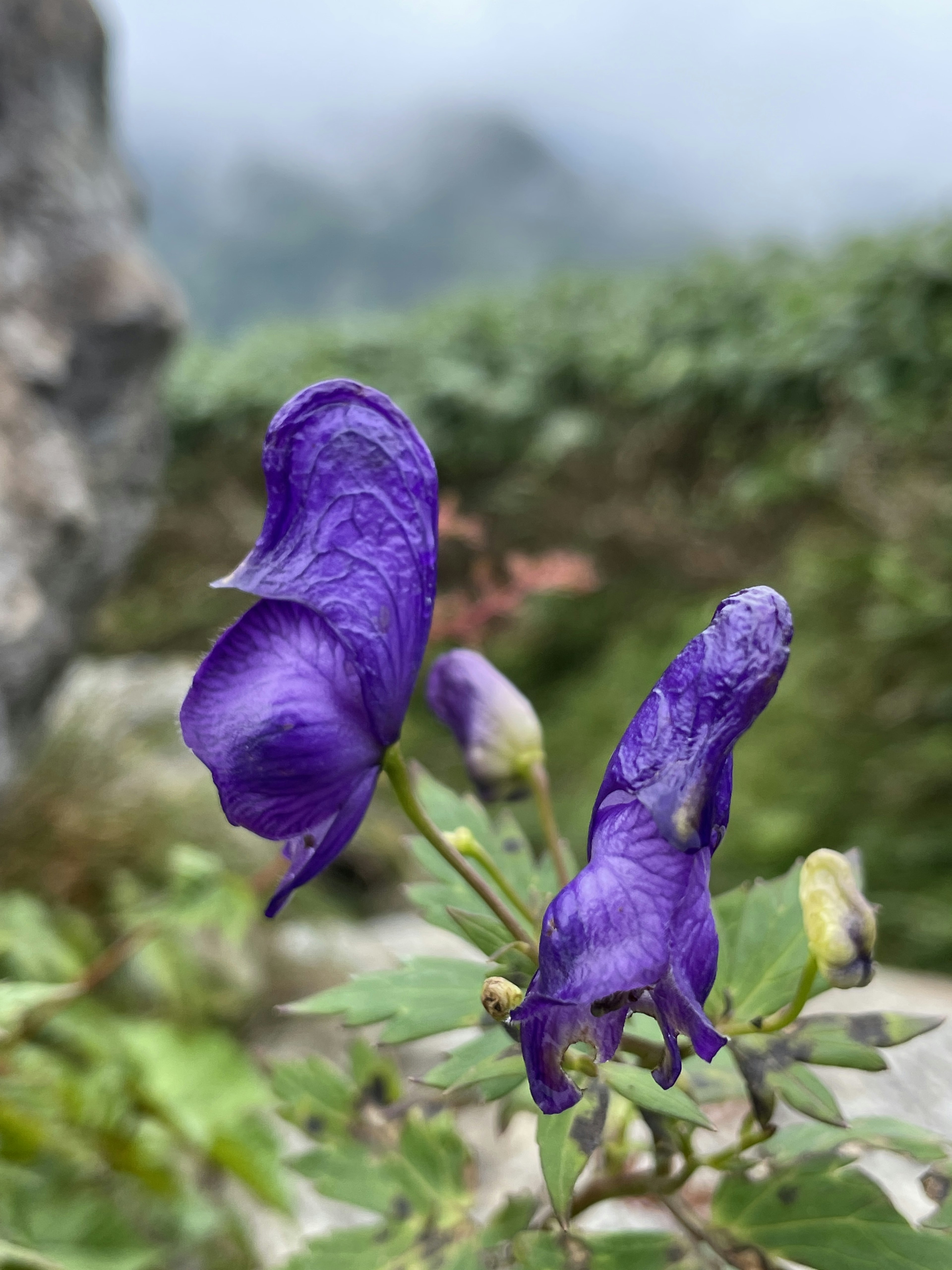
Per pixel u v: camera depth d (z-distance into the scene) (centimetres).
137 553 33
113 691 35
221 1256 16
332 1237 11
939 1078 17
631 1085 8
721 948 10
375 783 9
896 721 37
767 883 10
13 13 24
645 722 7
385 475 8
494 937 9
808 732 38
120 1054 18
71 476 23
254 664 8
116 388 25
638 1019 9
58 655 24
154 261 28
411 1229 11
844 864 8
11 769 22
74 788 26
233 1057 19
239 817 8
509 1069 8
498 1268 10
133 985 21
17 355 23
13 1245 13
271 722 8
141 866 25
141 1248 13
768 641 7
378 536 8
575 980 7
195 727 8
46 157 25
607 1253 9
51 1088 16
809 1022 9
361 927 29
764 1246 9
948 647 37
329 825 8
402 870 34
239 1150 17
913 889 32
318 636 8
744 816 36
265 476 8
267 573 8
